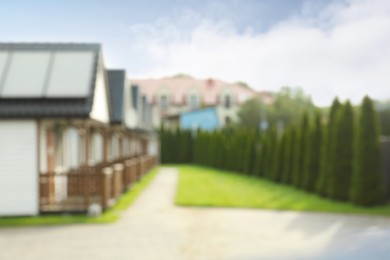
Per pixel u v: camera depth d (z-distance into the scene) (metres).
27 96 12.05
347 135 14.89
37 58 13.48
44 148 13.32
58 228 10.51
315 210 13.14
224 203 14.58
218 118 51.97
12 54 13.61
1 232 10.09
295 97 53.22
